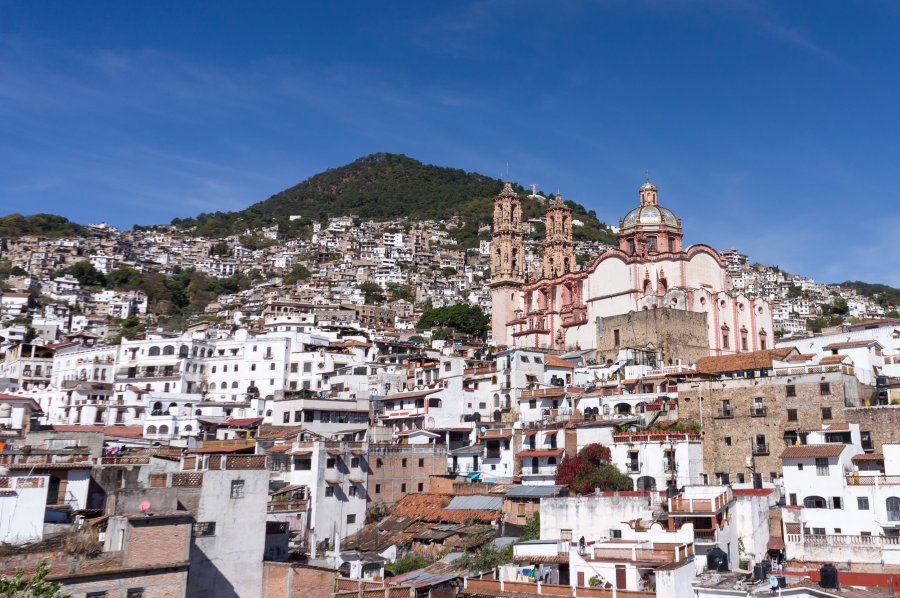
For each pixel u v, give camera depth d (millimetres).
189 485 59406
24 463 58375
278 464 90125
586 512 76000
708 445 90750
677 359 126438
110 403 138000
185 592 51406
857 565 67375
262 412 134375
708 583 57781
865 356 100500
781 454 78625
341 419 114625
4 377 164250
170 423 124188
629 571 60156
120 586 48656
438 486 100688
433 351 174750
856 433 80500
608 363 126938
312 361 151750
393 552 82812
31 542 50688
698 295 141250
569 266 185000
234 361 152500
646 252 150750
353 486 93125
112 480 62656
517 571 66562
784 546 71562
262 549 61906
